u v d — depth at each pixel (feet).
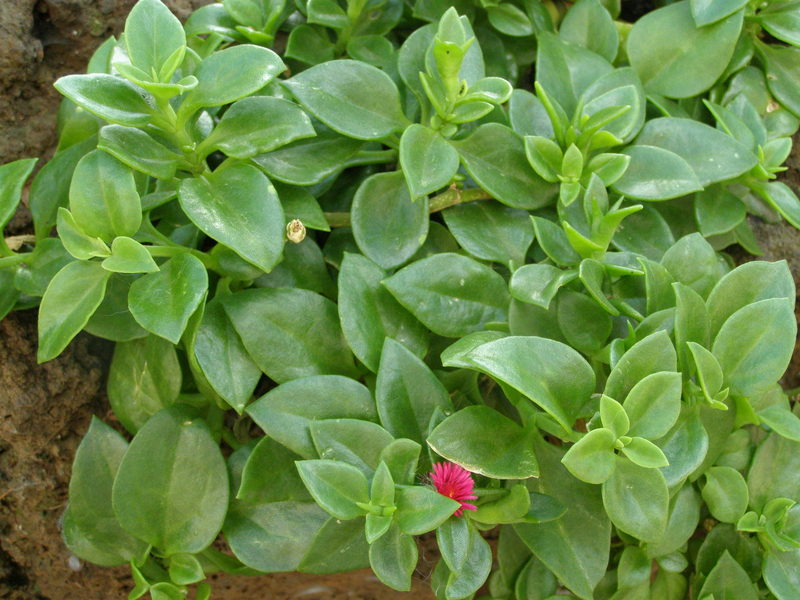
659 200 0.85
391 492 0.67
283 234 0.71
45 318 0.70
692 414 0.72
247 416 0.85
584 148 0.83
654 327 0.74
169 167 0.73
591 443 0.65
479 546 0.71
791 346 0.71
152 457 0.74
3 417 0.80
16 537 0.88
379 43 0.92
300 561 0.72
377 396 0.72
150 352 0.78
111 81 0.71
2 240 0.77
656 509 0.67
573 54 0.91
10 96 0.87
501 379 0.65
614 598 0.79
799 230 0.93
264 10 0.91
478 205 0.84
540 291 0.75
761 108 0.95
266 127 0.75
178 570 0.75
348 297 0.75
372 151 0.86
